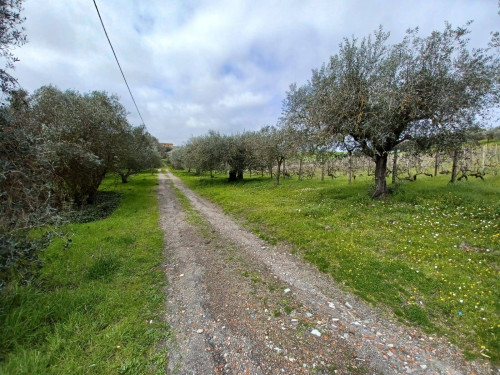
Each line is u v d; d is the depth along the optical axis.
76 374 2.49
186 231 8.52
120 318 3.52
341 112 8.91
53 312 3.44
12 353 2.69
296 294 4.27
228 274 5.11
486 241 5.51
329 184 18.23
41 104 10.33
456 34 8.09
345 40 9.33
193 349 2.95
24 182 3.76
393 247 5.80
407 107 8.41
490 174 16.08
